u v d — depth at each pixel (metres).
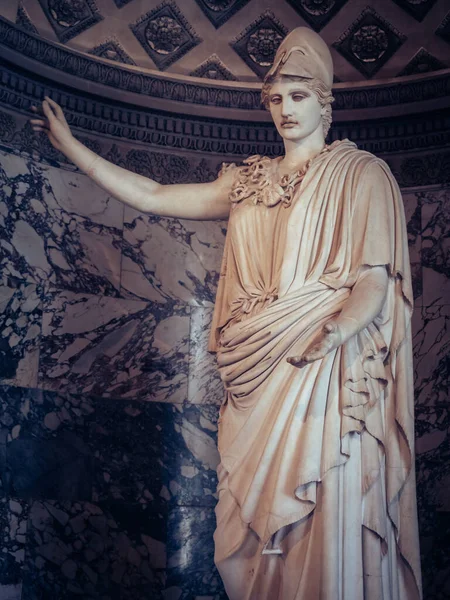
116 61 8.70
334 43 8.95
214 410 8.35
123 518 7.90
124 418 8.10
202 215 6.75
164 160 8.70
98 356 8.14
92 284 8.26
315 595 5.57
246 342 5.98
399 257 6.07
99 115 8.55
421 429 8.09
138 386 8.21
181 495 8.10
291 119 6.39
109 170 6.74
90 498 7.84
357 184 6.14
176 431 8.22
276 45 9.00
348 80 8.85
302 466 5.62
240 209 6.40
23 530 7.55
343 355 5.80
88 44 8.67
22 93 8.24
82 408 7.99
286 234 6.12
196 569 7.98
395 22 8.90
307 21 9.00
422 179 8.59
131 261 8.43
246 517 5.75
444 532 7.84
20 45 8.10
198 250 8.62
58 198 8.28
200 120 8.73
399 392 5.99
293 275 6.05
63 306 8.10
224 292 6.40
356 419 5.70
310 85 6.38
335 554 5.55
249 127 8.77
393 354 6.01
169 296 8.48
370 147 8.72
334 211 6.12
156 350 8.34
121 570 7.80
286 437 5.73
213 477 8.20
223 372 6.06
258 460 5.82
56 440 7.83
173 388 8.30
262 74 8.95
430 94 8.51
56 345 8.02
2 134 8.15
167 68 8.85
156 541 7.95
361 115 8.64
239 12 9.01
